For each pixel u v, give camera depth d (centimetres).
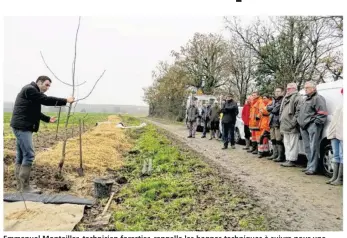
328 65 2373
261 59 3028
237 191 715
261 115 1150
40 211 599
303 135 906
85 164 942
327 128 855
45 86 754
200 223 554
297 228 534
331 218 578
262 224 545
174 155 1080
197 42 4294
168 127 2970
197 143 1576
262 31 3038
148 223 566
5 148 1093
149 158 1061
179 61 4434
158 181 766
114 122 2980
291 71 2647
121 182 825
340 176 789
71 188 766
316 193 719
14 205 630
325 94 898
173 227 545
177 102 4616
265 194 709
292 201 664
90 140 1383
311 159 888
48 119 793
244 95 3816
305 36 2573
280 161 1080
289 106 977
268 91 2942
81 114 4856
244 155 1217
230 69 3975
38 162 918
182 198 670
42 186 760
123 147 1363
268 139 1146
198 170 898
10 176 814
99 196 697
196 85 4375
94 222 577
